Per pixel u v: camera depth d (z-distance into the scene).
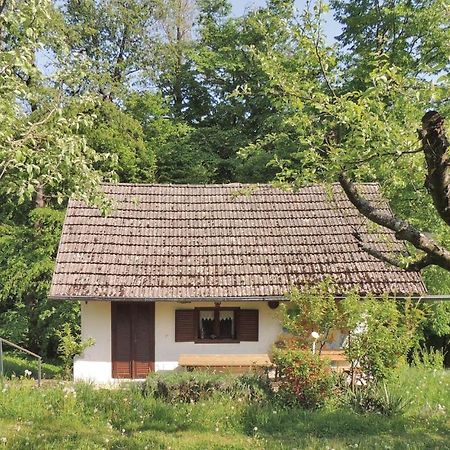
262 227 15.51
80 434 8.22
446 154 3.75
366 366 11.20
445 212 3.81
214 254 14.55
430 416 10.02
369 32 21.03
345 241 14.84
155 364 13.93
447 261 4.26
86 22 26.05
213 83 31.78
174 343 13.98
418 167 6.55
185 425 9.16
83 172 7.82
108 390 11.13
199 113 32.50
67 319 19.48
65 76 8.65
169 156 27.61
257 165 24.11
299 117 7.52
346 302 11.33
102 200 8.28
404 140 5.62
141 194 16.66
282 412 9.91
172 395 10.69
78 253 14.24
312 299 11.34
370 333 11.12
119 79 27.20
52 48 10.40
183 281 13.67
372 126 5.89
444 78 5.30
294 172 7.56
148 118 28.06
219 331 14.13
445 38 13.11
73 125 8.34
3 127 7.06
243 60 28.64
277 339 13.90
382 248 14.53
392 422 9.54
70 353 13.74
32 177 7.36
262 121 27.23
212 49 31.28
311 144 7.65
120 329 13.95
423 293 13.46
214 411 9.78
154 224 15.54
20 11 6.79
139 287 13.44
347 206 15.91
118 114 22.69
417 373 12.66
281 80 7.01
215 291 13.38
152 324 13.98
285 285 13.55
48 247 19.86
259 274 13.91
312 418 9.70
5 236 20.09
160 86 32.34
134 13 26.97
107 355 13.89
